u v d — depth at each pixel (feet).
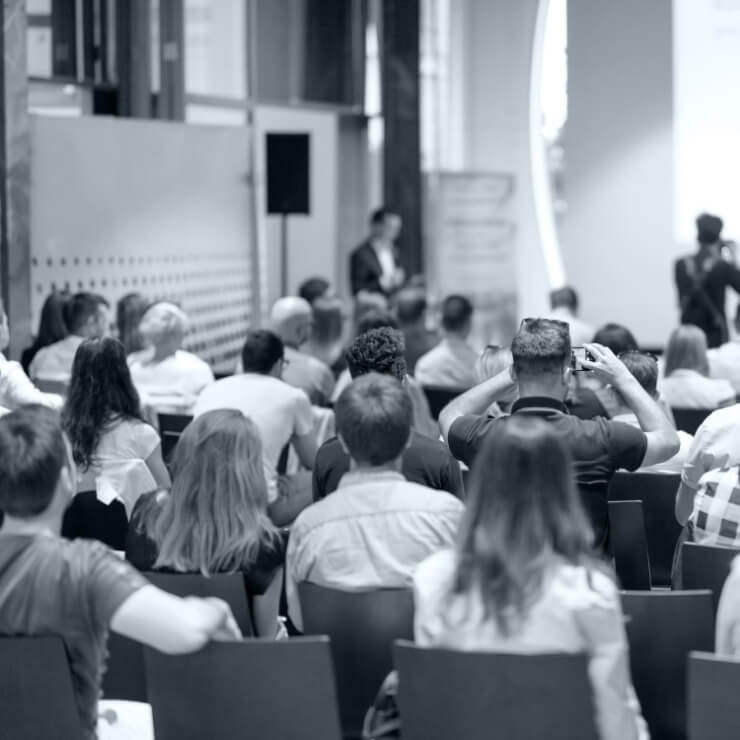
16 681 12.70
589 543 12.03
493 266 58.39
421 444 18.76
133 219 42.83
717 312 44.78
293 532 15.06
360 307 39.60
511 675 11.89
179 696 13.00
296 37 58.29
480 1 62.03
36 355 30.32
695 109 55.36
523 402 17.24
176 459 15.94
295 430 24.49
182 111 48.85
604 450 16.89
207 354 46.47
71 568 12.38
